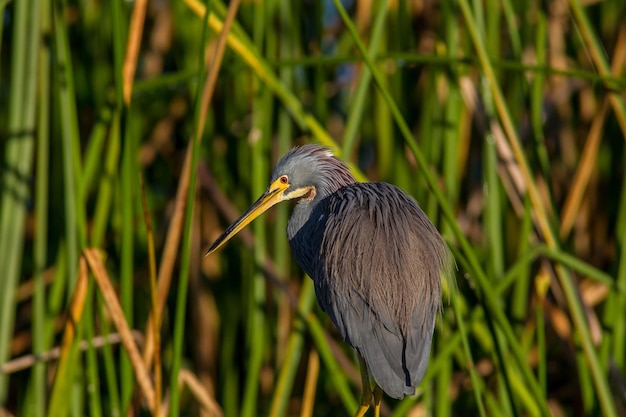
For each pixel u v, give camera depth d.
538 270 8.77
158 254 9.37
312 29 9.43
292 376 7.36
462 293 8.51
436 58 6.96
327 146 7.25
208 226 9.68
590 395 7.44
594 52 7.29
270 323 9.29
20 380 9.34
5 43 9.45
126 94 6.09
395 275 6.17
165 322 9.55
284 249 8.39
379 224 6.38
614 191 9.60
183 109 9.91
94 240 6.92
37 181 7.14
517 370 7.87
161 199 10.08
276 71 8.14
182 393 9.73
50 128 8.95
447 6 7.52
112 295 6.14
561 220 8.73
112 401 6.45
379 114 8.68
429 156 8.12
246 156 9.05
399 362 6.01
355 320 6.22
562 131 9.82
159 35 9.84
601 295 9.29
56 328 8.68
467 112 8.97
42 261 7.18
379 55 7.01
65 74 6.29
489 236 7.76
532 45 9.52
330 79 9.84
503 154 7.78
